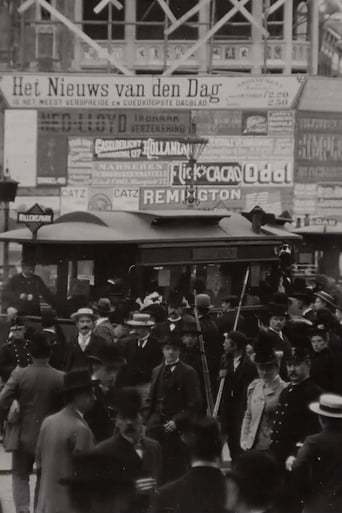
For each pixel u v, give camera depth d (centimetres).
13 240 3297
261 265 3544
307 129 7356
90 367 1700
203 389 2242
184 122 7325
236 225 3575
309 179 7375
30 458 1761
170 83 7306
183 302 2666
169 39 8138
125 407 1328
